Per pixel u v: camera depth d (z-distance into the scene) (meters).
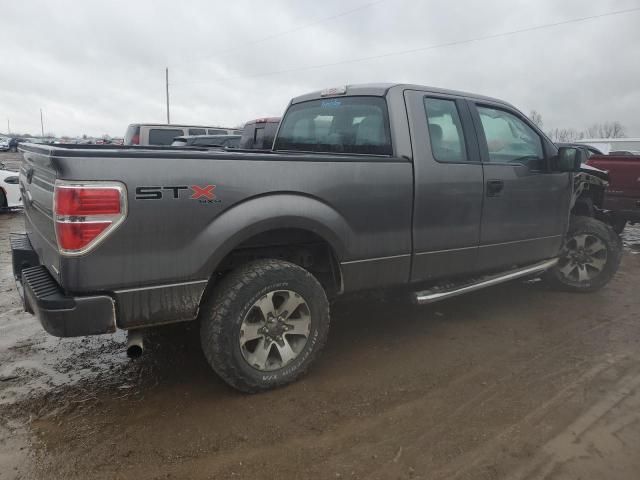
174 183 2.70
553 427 2.85
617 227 8.57
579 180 5.38
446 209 3.90
